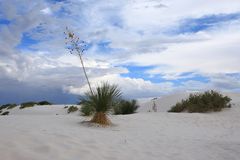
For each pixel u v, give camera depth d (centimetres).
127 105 1823
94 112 1208
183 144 824
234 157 684
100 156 569
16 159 462
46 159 486
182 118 1527
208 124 1430
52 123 1015
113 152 619
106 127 1063
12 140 546
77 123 1088
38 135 620
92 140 696
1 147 494
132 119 1353
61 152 536
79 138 688
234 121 1541
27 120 1068
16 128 712
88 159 533
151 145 770
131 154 632
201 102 1927
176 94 3067
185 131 1162
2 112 3512
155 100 3083
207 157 679
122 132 980
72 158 520
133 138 855
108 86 1147
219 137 1031
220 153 723
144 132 1037
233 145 818
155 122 1348
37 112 3128
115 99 1151
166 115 1581
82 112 1343
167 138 922
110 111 1157
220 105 1872
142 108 2905
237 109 1873
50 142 580
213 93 1984
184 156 672
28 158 475
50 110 3184
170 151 715
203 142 873
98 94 1114
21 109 3400
